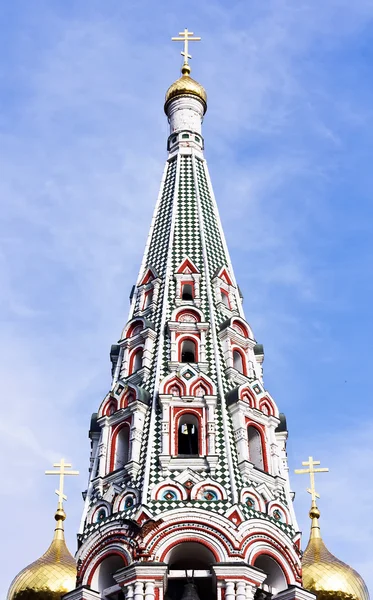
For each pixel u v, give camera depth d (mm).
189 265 58594
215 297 57438
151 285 58250
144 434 51219
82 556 48688
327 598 52875
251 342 56344
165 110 70375
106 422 53000
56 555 55156
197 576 46562
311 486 58594
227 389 53094
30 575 54000
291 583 47875
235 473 49500
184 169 65188
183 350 55125
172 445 50250
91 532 49000
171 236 60281
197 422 51438
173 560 47906
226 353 54750
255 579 46312
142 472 49531
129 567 46094
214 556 46656
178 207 62188
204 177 65062
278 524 49094
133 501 48656
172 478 48844
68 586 53375
